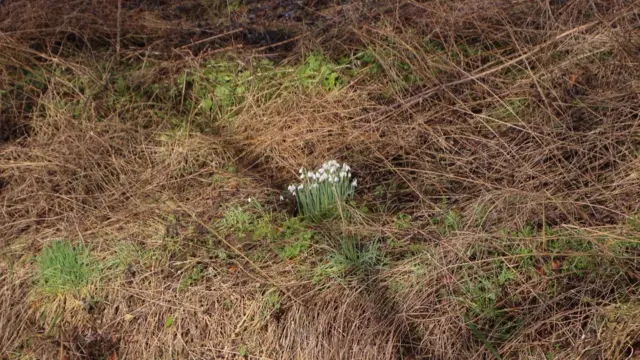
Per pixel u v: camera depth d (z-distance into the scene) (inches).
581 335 127.5
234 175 156.9
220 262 141.5
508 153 151.0
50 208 155.5
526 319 130.0
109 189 157.4
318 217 145.9
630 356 124.2
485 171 149.4
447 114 158.7
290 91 166.6
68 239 147.6
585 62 158.2
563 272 131.8
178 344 135.9
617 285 130.3
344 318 133.0
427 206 146.6
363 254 137.8
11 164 161.2
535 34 165.8
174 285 139.9
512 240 135.9
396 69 165.8
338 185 147.3
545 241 134.1
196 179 157.1
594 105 151.9
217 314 136.6
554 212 139.5
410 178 151.3
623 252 132.3
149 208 152.1
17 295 143.9
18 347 140.6
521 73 161.9
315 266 139.2
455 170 151.3
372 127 159.2
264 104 166.4
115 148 163.5
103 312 140.1
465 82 161.3
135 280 141.4
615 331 125.6
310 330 133.2
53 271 143.2
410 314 132.2
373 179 153.1
